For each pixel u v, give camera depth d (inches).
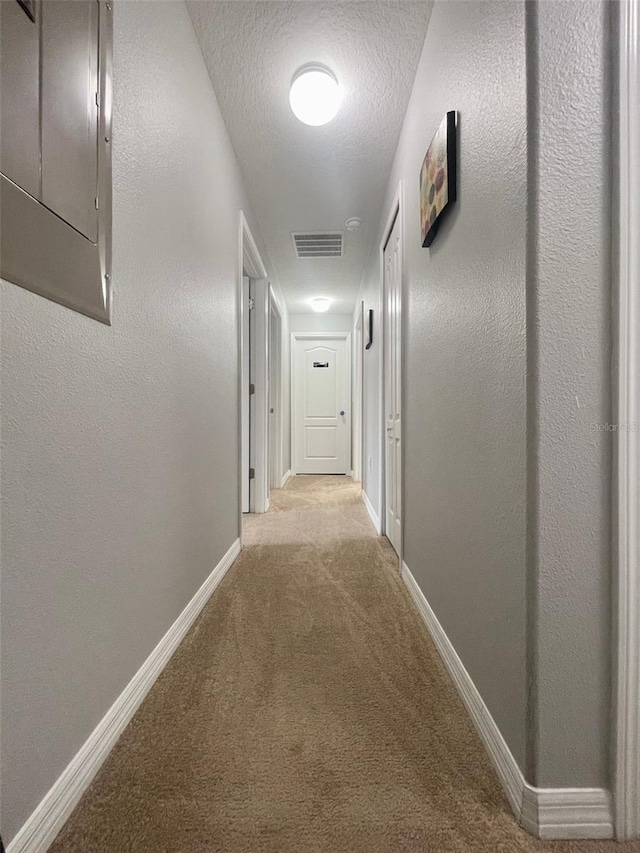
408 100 70.4
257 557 88.0
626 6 26.7
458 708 40.4
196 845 27.0
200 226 62.3
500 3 32.4
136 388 41.2
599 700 28.2
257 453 134.6
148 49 43.7
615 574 27.6
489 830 28.1
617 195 27.1
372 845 27.0
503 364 32.6
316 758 34.1
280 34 58.8
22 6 24.8
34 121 26.0
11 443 24.8
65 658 29.5
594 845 27.2
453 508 45.8
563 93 27.4
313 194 101.5
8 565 24.5
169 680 45.0
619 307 27.2
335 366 228.2
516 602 30.4
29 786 25.7
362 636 54.6
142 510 42.5
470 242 40.0
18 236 25.1
